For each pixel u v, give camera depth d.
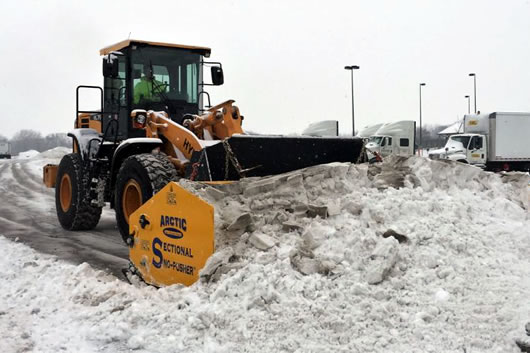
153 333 3.87
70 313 4.43
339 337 3.43
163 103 8.09
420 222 4.54
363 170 5.29
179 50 8.21
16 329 4.14
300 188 5.08
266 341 3.51
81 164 8.97
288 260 4.18
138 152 7.18
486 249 4.29
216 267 4.33
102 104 8.99
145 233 5.29
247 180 5.15
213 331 3.73
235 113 7.11
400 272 3.99
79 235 8.79
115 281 5.20
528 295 3.63
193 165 5.80
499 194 5.52
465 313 3.51
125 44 7.93
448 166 5.51
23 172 25.34
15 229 9.48
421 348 3.25
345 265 4.10
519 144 25.95
